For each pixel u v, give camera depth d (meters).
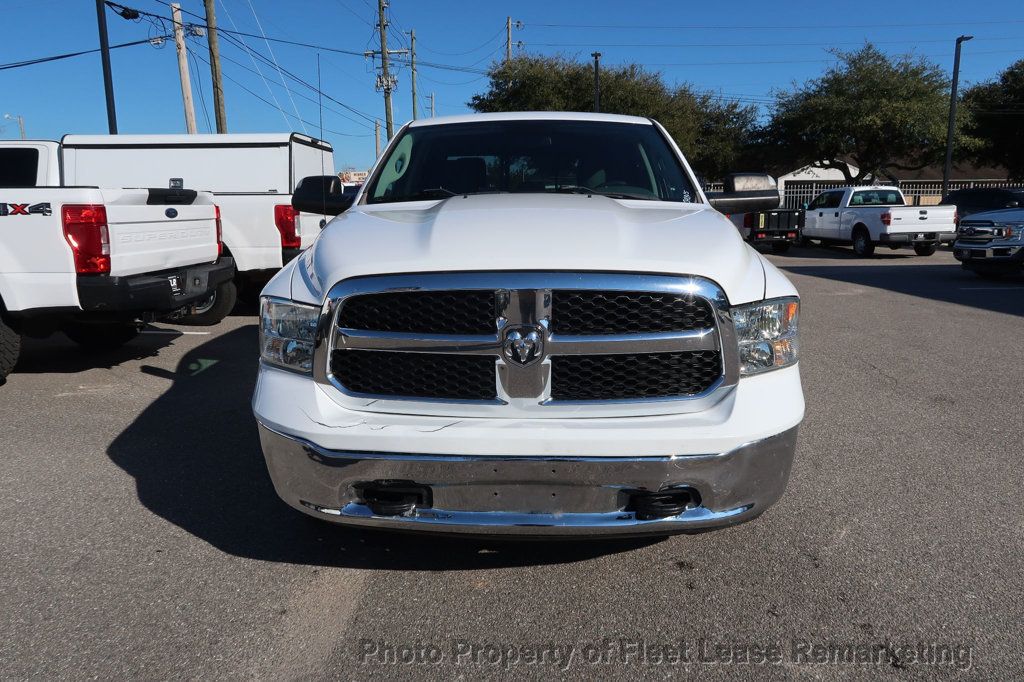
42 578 2.94
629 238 2.68
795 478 3.96
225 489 3.82
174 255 6.17
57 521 3.44
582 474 2.44
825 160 38.72
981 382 5.95
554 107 33.66
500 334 2.47
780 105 36.62
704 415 2.51
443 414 2.53
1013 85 37.22
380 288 2.51
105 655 2.46
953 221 18.31
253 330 8.16
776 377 2.63
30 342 7.60
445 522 2.51
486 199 3.29
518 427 2.45
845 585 2.89
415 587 2.88
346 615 2.70
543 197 3.33
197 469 4.09
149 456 4.29
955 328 8.34
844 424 4.89
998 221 12.68
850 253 20.22
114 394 5.57
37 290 5.30
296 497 2.63
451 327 2.51
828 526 3.39
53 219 5.21
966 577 2.95
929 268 15.59
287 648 2.51
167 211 6.07
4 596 2.80
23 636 2.56
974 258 12.93
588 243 2.58
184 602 2.77
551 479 2.45
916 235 18.14
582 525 2.48
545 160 4.00
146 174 9.61
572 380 2.51
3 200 5.22
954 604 2.76
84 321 5.66
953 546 3.20
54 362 6.62
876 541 3.25
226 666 2.42
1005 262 12.60
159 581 2.92
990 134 37.50
